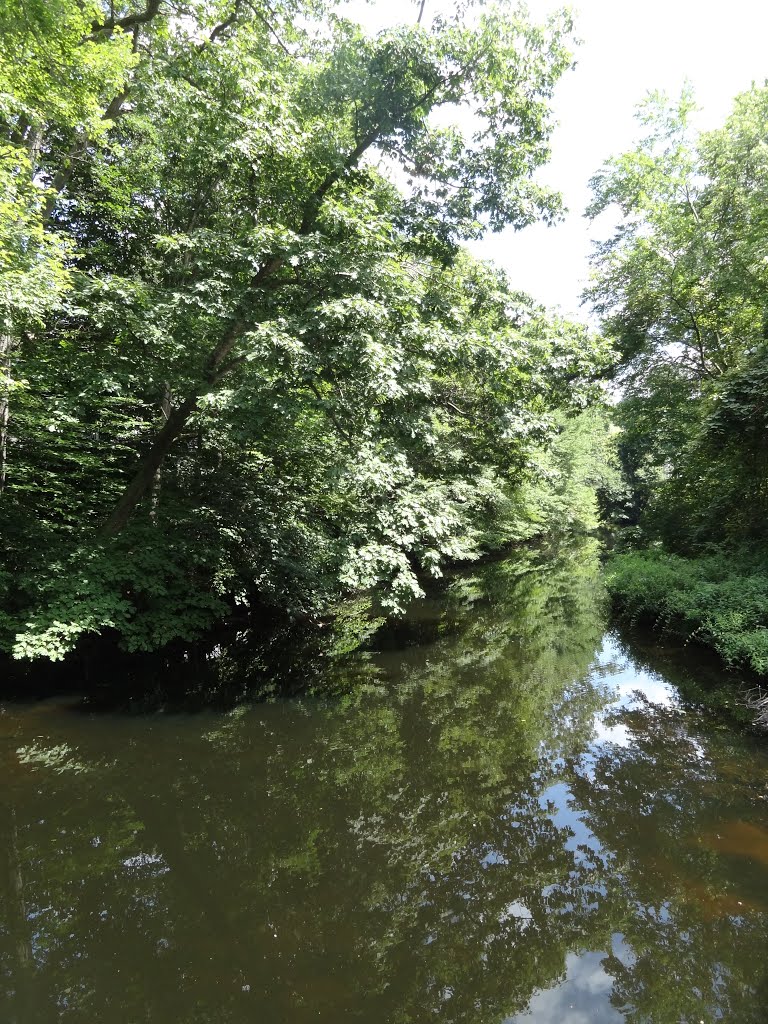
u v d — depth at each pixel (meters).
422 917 3.73
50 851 4.36
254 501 10.66
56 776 5.48
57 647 6.93
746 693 6.83
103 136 8.34
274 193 9.11
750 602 7.91
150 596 8.60
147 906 3.78
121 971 3.23
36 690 7.57
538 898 3.89
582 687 8.08
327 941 3.51
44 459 9.55
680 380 15.98
